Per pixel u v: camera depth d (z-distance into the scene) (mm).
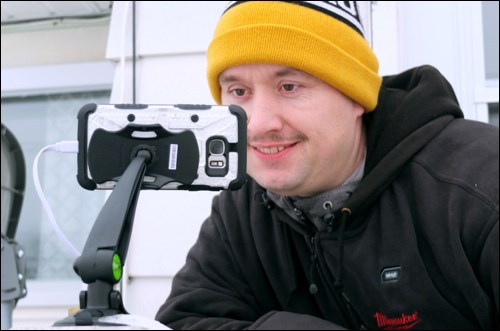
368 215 1012
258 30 947
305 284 1100
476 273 879
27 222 2045
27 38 2123
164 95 1695
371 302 980
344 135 1004
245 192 1170
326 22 979
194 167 732
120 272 611
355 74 989
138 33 1723
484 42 1639
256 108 967
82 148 739
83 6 2035
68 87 2078
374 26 1586
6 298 1271
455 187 905
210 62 1033
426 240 932
